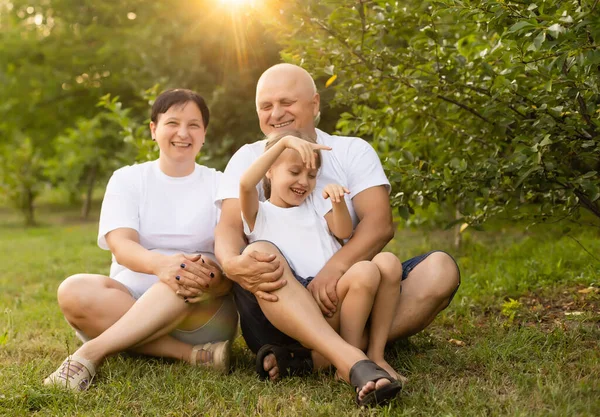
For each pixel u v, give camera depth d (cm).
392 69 377
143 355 300
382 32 395
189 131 315
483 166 375
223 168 693
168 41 801
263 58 651
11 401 244
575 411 214
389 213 295
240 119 688
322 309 262
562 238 552
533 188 378
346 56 394
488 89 370
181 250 318
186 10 800
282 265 256
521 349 284
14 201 1379
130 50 1045
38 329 389
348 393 245
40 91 1446
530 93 351
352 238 283
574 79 308
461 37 403
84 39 1328
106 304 293
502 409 225
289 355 268
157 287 283
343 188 261
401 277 270
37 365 293
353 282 254
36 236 1109
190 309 287
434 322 351
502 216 468
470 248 581
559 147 348
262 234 276
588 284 400
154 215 316
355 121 438
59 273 638
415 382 257
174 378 269
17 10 1483
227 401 244
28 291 549
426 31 365
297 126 303
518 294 398
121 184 316
